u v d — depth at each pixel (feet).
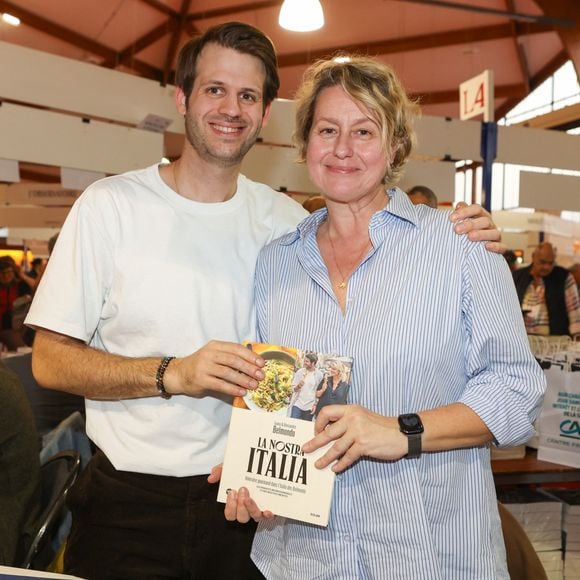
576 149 15.92
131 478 5.16
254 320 5.28
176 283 5.04
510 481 7.96
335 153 4.26
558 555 8.59
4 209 20.54
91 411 5.35
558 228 27.63
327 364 4.02
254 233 5.41
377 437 3.79
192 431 5.06
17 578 3.69
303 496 4.00
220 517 5.19
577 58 28.22
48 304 4.92
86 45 34.71
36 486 6.38
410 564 4.11
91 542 5.31
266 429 4.09
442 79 38.73
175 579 5.23
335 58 4.66
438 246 4.19
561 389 8.28
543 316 16.14
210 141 5.02
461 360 4.23
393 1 32.30
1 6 29.50
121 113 12.41
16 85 10.99
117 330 5.14
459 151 15.08
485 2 32.53
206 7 34.94
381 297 4.21
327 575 4.31
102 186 5.15
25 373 9.63
